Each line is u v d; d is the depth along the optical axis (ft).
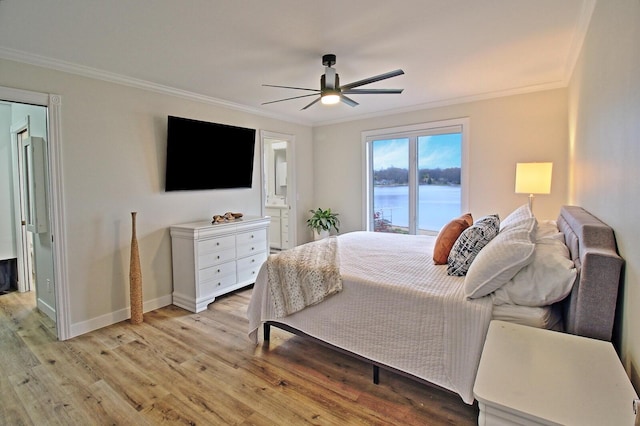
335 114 17.04
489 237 7.40
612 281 4.68
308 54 9.13
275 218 21.95
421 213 16.07
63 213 9.58
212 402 6.79
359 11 6.93
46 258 10.85
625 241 4.58
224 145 13.89
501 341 4.58
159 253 12.07
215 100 13.58
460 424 6.12
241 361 8.36
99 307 10.43
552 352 4.25
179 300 12.16
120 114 10.80
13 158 13.23
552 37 8.29
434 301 6.40
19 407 6.66
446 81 11.86
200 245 11.68
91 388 7.26
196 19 7.14
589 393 3.38
